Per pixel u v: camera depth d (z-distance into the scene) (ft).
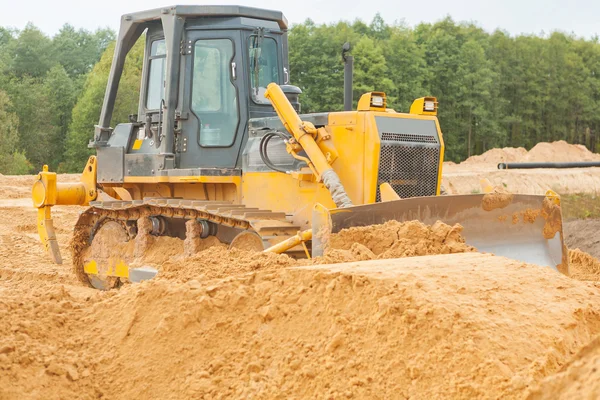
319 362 21.79
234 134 44.27
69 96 302.66
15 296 28.53
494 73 297.94
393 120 40.45
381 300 22.22
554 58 336.08
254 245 40.37
